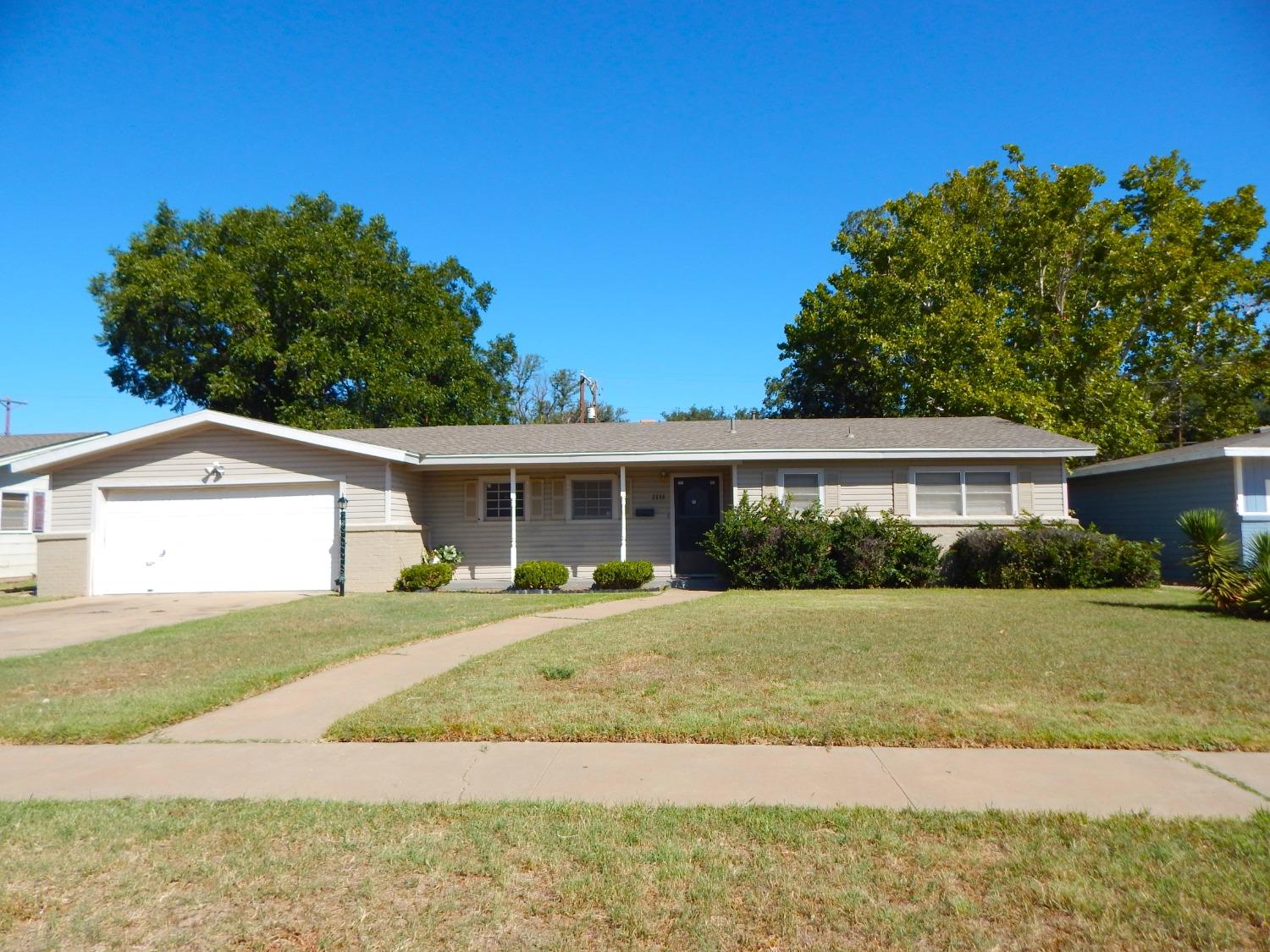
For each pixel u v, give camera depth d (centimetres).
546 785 542
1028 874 401
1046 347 2775
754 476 1880
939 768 559
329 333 3130
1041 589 1666
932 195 3069
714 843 445
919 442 1881
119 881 412
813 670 823
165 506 1825
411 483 1912
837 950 341
